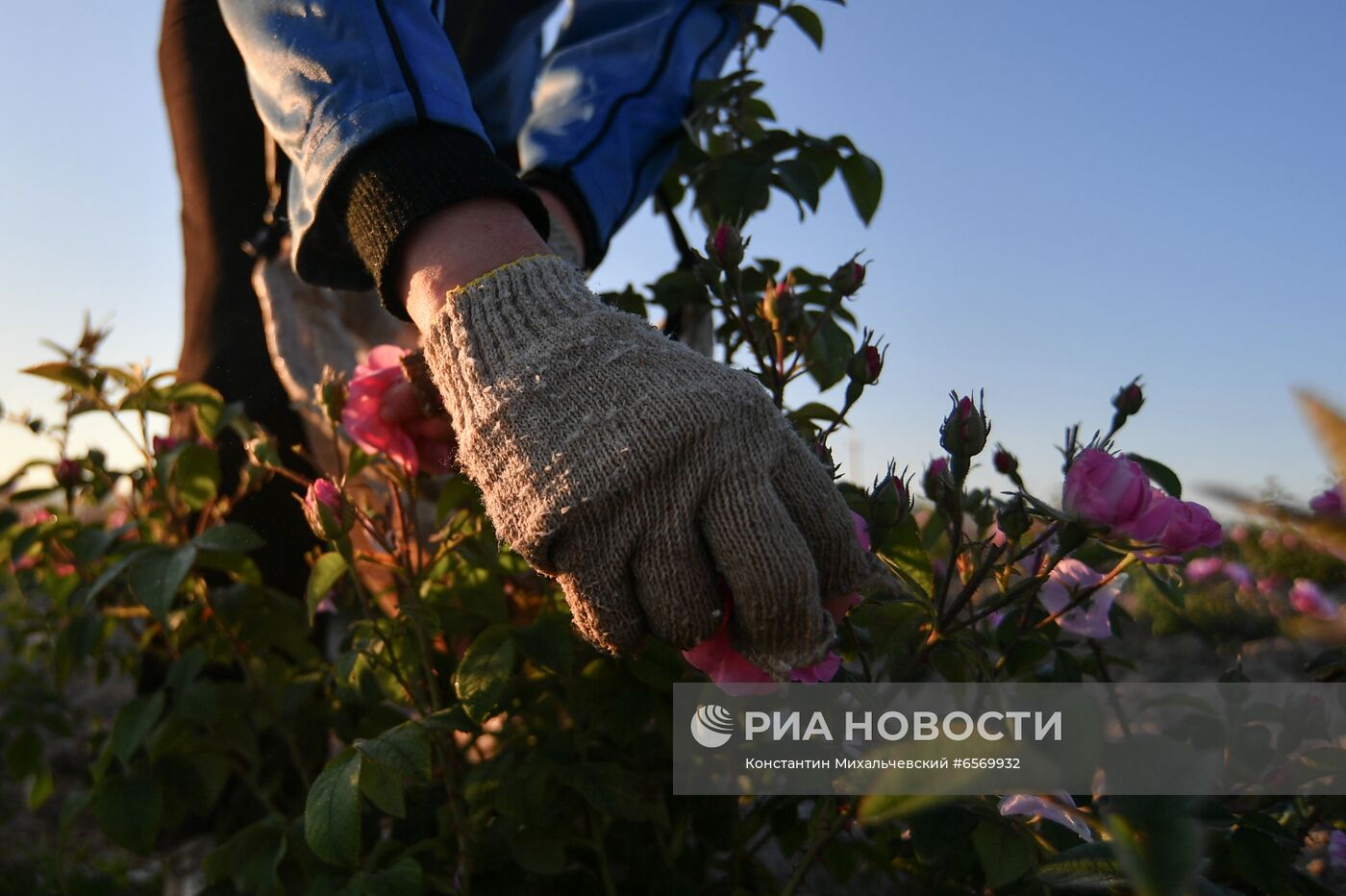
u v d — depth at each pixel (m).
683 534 0.68
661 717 1.24
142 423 1.51
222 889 1.48
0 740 2.05
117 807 1.45
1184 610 1.01
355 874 1.10
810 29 1.73
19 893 1.82
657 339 0.76
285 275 1.50
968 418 0.88
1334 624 0.37
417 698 1.17
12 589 1.77
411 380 1.13
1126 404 1.08
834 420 1.16
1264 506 0.36
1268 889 0.90
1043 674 1.15
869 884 1.48
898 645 1.06
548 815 1.24
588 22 1.64
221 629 1.48
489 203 0.85
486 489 0.76
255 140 1.61
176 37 1.64
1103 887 0.71
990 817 0.86
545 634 1.13
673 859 1.27
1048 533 0.93
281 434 1.59
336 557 1.19
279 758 1.71
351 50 0.90
